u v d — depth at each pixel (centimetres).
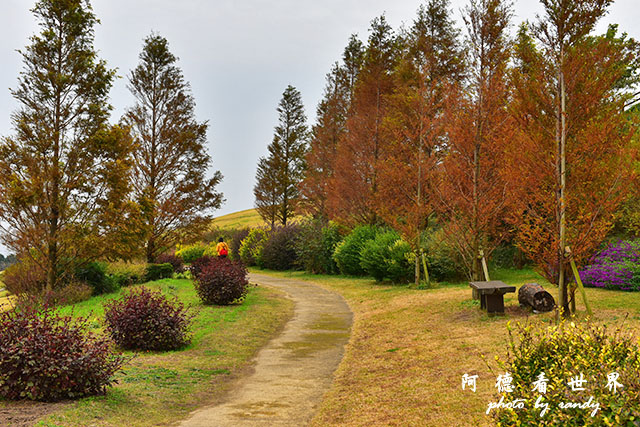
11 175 1772
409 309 1388
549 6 1012
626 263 1355
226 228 6962
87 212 1922
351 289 2147
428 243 1967
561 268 972
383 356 912
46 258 1853
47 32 1889
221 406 664
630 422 263
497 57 1373
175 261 3164
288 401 688
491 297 1106
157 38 2792
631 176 919
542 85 1009
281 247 3622
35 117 1858
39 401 613
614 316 935
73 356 639
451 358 802
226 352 1016
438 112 1897
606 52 975
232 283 1681
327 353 1019
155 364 893
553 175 977
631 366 304
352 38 3919
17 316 676
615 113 961
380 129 2555
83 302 1736
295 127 5031
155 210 2583
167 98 2769
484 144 1351
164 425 578
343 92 3938
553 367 337
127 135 2095
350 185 2853
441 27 2562
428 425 522
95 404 613
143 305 1033
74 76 1920
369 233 2634
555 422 294
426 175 1825
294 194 4941
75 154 1894
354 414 604
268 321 1404
